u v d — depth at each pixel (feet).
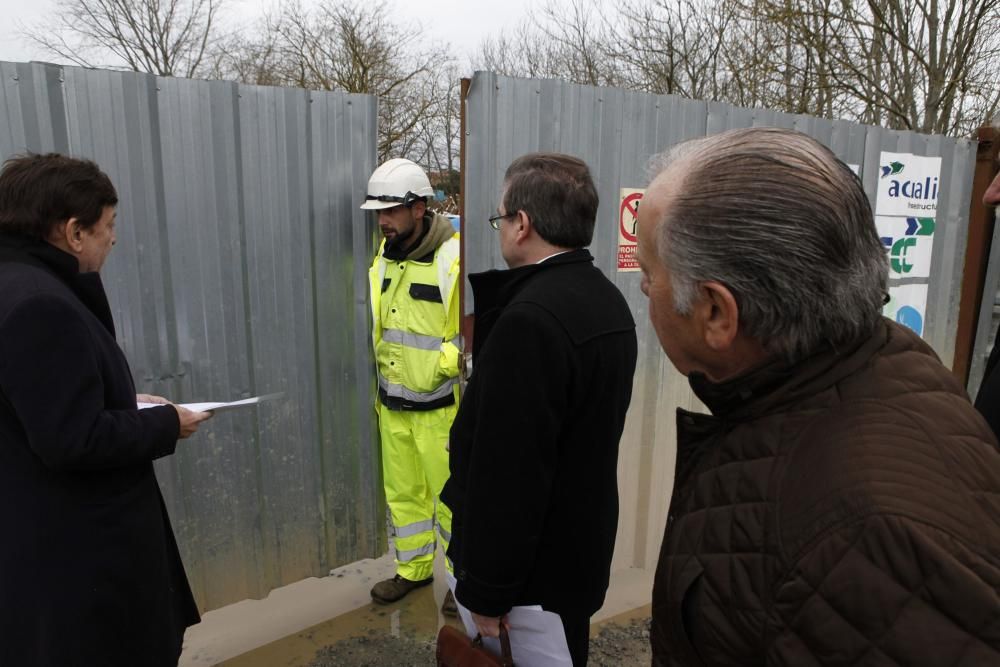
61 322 4.56
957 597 1.98
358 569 10.46
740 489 2.68
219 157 7.53
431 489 9.19
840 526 2.21
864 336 2.67
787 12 20.99
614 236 8.96
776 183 2.53
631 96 8.74
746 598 2.50
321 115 8.19
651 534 10.27
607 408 5.13
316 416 8.81
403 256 8.75
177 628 6.03
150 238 7.22
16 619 4.76
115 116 6.86
